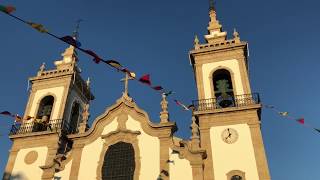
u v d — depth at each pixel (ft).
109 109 102.47
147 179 88.58
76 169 94.73
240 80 105.70
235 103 99.71
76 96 126.72
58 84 122.52
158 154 91.86
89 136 99.91
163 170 88.69
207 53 113.60
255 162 87.66
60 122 111.04
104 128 100.68
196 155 89.20
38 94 121.80
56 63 132.77
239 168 87.71
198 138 92.79
